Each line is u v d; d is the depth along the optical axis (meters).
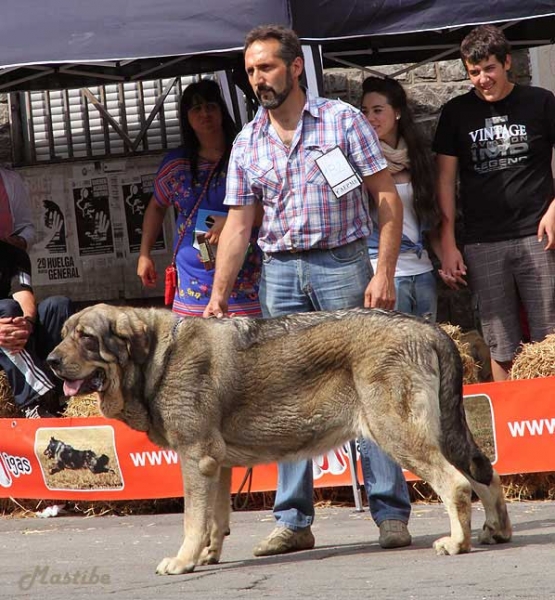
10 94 14.35
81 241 14.23
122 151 14.31
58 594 6.54
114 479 10.29
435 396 7.12
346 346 7.21
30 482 10.52
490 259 10.54
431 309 10.19
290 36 7.70
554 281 10.37
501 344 10.60
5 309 10.84
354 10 9.28
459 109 10.66
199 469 7.19
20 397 10.76
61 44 9.20
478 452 7.35
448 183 10.70
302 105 7.82
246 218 8.09
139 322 7.26
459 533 7.13
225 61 12.68
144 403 7.31
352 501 10.25
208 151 10.92
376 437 7.16
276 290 7.99
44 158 14.38
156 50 9.16
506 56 10.39
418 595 5.88
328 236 7.80
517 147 10.40
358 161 7.80
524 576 6.22
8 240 11.41
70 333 7.24
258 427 7.32
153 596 6.27
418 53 13.40
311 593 6.12
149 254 11.77
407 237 10.03
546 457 9.58
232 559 7.78
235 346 7.30
